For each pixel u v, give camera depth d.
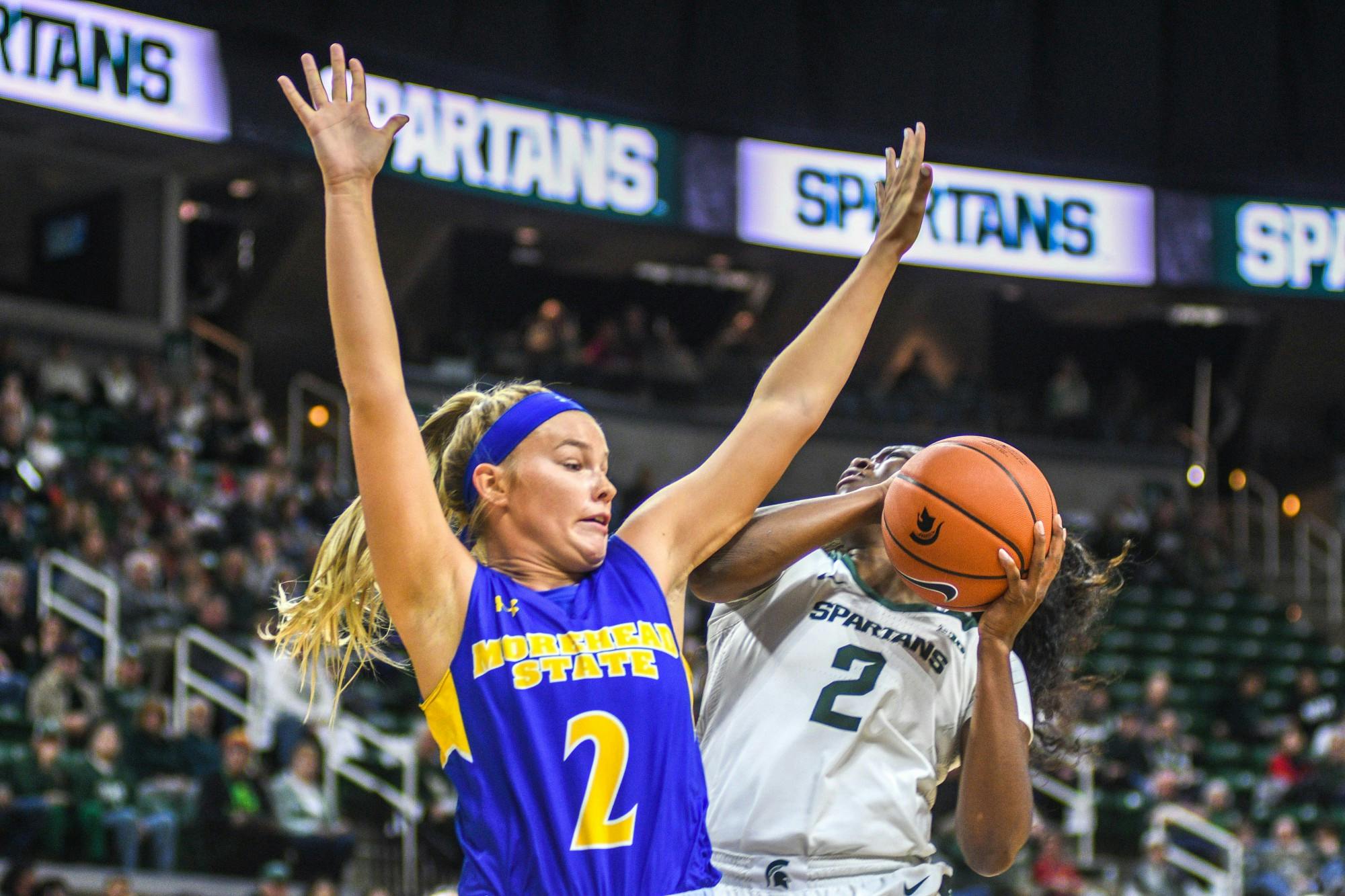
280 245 20.09
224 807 9.71
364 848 10.77
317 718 11.03
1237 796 14.57
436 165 16.22
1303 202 19.94
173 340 18.91
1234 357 24.39
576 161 17.12
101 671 11.56
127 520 12.97
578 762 2.27
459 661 2.31
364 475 2.31
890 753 3.02
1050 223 19.16
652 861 2.27
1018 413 22.14
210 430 16.41
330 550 2.66
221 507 14.35
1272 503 22.92
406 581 2.32
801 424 2.69
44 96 13.83
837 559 3.21
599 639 2.36
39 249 20.50
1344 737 14.53
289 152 15.17
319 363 20.75
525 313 22.88
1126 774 13.55
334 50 2.50
